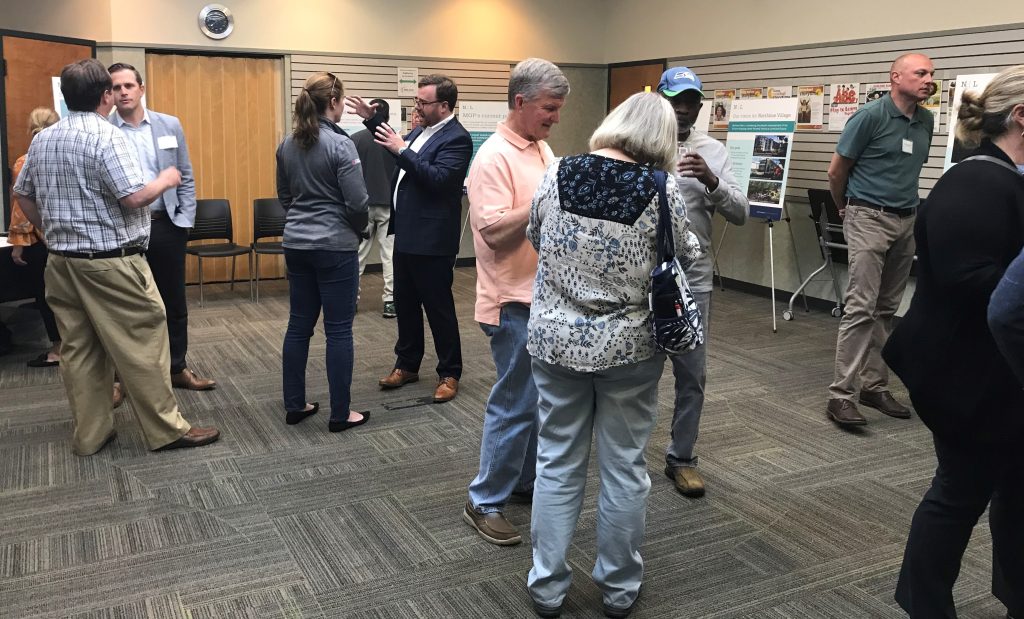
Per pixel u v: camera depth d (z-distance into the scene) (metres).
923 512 1.98
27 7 5.54
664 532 2.74
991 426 1.83
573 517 2.20
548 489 2.19
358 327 5.60
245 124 6.94
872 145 3.71
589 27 8.19
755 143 5.93
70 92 2.96
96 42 6.14
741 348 5.19
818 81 6.18
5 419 3.69
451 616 2.24
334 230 3.39
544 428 2.18
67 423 3.66
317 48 7.07
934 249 1.82
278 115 7.06
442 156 3.72
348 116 7.21
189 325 5.54
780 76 6.47
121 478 3.10
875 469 3.29
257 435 3.56
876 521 2.84
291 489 3.03
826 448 3.52
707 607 2.30
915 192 3.77
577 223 1.98
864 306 3.74
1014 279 1.48
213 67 6.74
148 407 3.29
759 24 6.59
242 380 4.34
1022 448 1.84
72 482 3.05
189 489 3.01
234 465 3.23
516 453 2.63
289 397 3.67
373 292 6.78
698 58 7.20
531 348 2.12
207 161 6.83
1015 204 1.77
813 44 6.17
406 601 2.31
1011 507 2.04
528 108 2.34
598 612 2.28
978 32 5.12
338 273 3.44
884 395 3.98
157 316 3.24
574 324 2.02
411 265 3.96
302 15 6.97
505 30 7.81
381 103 4.28
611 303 2.00
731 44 6.86
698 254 2.06
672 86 2.83
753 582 2.44
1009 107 1.78
